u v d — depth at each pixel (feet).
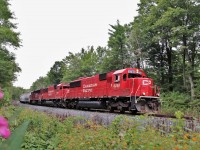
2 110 47.98
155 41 125.08
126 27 154.81
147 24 130.11
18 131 3.99
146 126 31.91
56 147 30.96
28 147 29.81
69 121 45.03
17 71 129.39
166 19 108.88
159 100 76.02
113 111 89.51
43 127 42.88
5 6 117.19
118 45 147.43
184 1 108.78
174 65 142.82
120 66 147.74
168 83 131.85
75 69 237.45
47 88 176.04
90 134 32.04
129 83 76.74
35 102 216.33
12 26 123.03
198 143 22.06
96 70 222.48
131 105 74.64
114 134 30.68
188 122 34.01
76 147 28.02
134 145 23.82
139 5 148.56
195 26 111.55
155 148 21.59
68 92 130.93
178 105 94.89
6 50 121.08
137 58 138.00
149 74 139.54
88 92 104.78
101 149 26.50
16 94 385.50
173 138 24.64
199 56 125.29
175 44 110.93
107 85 88.89
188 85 129.59
